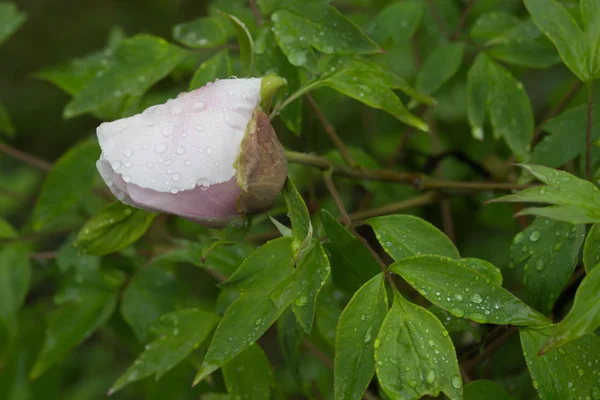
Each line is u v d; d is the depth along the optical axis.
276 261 0.72
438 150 0.95
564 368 0.69
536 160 0.79
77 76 0.88
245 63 0.76
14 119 1.52
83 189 0.85
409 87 0.77
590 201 0.69
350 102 1.02
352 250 0.73
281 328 0.75
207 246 0.73
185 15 1.31
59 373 0.92
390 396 0.68
